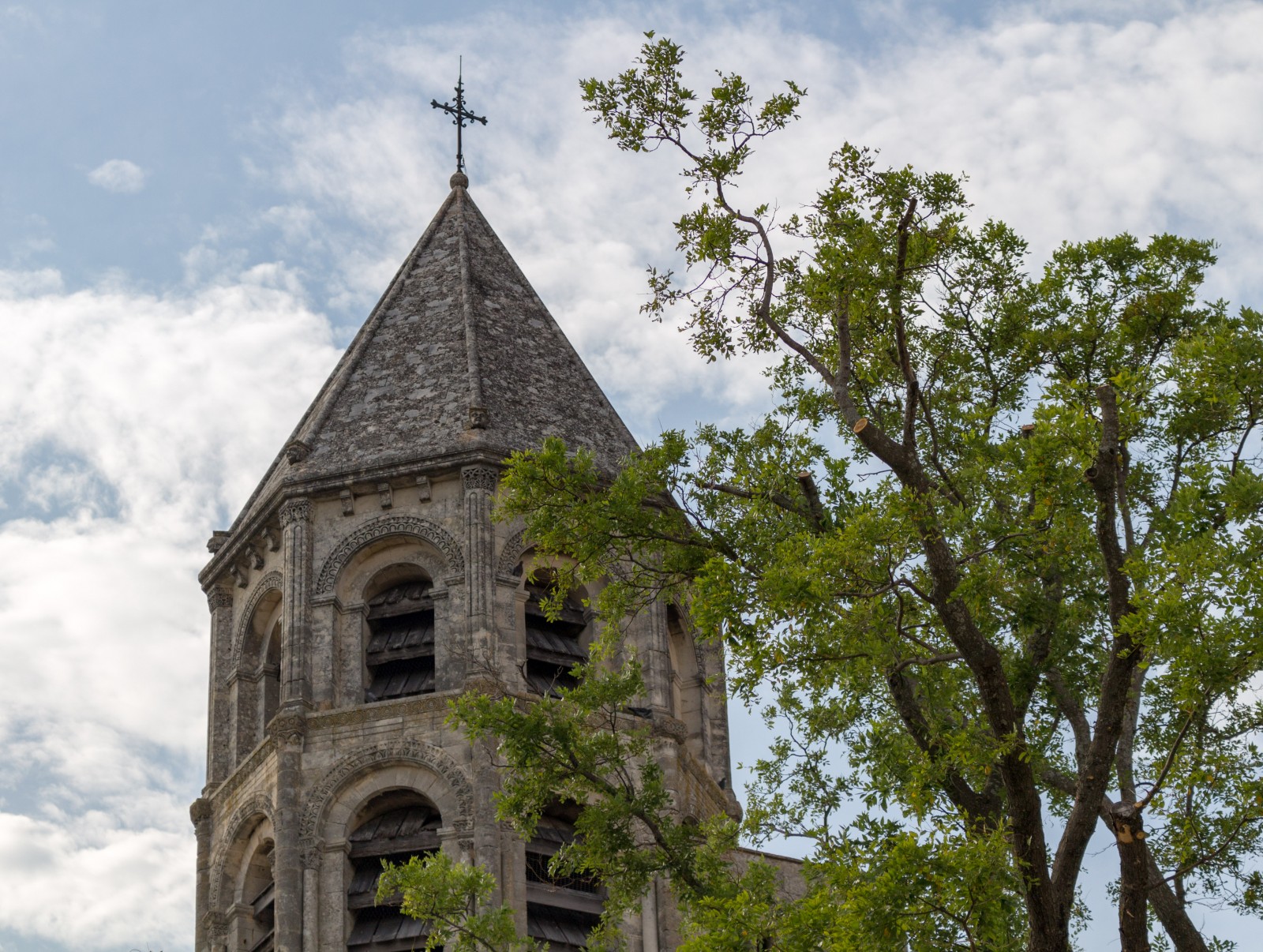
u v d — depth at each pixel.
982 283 32.34
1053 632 29.25
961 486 29.44
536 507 29.97
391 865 33.59
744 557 28.64
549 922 44.16
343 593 48.44
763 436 30.16
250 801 46.81
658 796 32.25
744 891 28.11
